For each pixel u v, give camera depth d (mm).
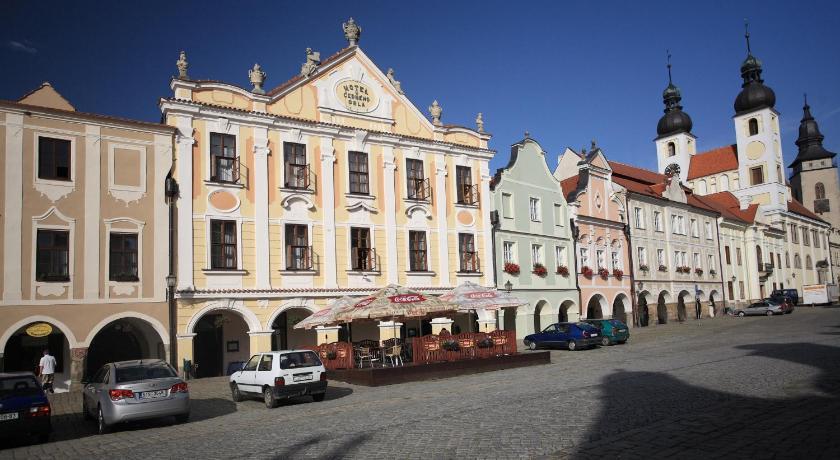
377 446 11266
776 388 15922
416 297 25062
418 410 15367
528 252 40562
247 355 29672
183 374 25500
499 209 38719
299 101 30609
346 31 32969
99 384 15719
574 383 18953
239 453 11492
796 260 83375
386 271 32250
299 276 29359
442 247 34719
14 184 23141
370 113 32938
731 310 62094
